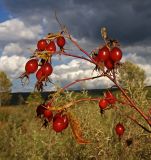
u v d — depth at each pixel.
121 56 0.22
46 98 0.22
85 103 0.58
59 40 0.21
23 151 0.77
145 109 0.51
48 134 0.64
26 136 0.80
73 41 0.21
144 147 0.52
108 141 0.54
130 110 0.51
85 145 0.55
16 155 0.79
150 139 0.50
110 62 0.22
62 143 0.59
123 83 0.50
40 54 0.21
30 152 0.68
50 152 0.62
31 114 1.19
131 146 0.51
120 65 0.22
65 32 0.21
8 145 0.98
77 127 0.22
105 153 0.53
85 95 0.58
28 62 0.21
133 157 0.52
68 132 0.60
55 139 0.61
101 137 0.54
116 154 0.53
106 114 0.58
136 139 0.51
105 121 0.58
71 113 0.22
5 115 1.55
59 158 0.60
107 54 0.21
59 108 0.22
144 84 0.53
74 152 0.57
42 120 0.22
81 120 0.56
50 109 0.21
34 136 0.67
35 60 0.21
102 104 0.25
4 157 0.92
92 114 0.58
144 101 0.52
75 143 0.57
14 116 1.23
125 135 0.52
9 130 1.08
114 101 0.25
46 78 0.21
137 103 0.51
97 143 0.54
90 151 0.54
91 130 0.55
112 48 0.22
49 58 0.21
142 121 0.52
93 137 0.54
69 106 0.22
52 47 0.21
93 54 0.22
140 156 0.52
